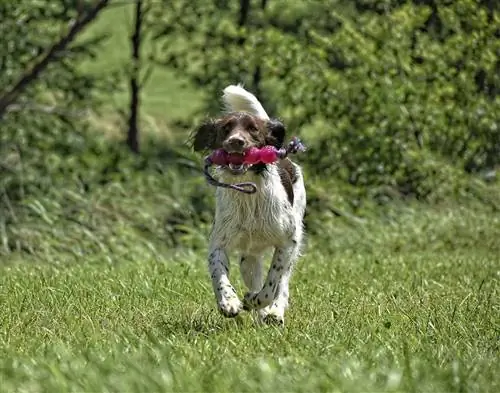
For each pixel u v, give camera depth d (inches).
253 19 911.7
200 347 252.1
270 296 304.5
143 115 1285.7
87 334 273.7
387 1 700.0
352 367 222.5
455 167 673.0
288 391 205.0
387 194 679.7
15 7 751.1
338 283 377.7
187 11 867.4
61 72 795.4
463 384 211.2
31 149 764.0
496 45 676.7
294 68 676.1
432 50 672.4
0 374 224.5
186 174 786.8
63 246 565.9
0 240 575.2
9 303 328.5
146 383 209.8
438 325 282.8
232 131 307.3
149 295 343.3
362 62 668.1
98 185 677.9
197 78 855.7
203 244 594.2
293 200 329.7
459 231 581.3
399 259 467.5
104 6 749.3
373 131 668.1
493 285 366.3
